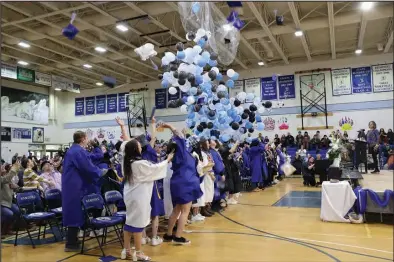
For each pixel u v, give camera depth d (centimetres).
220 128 630
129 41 1263
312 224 505
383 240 409
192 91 553
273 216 573
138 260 345
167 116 1747
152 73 1714
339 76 1486
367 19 1053
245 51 1455
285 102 1561
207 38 573
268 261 339
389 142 1253
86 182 398
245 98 646
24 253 387
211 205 673
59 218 506
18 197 432
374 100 1427
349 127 1297
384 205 490
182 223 408
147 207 345
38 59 1443
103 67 1533
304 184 1052
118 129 1870
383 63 1424
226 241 420
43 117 1800
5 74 1316
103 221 367
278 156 1118
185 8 593
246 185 989
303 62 1550
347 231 458
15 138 1628
